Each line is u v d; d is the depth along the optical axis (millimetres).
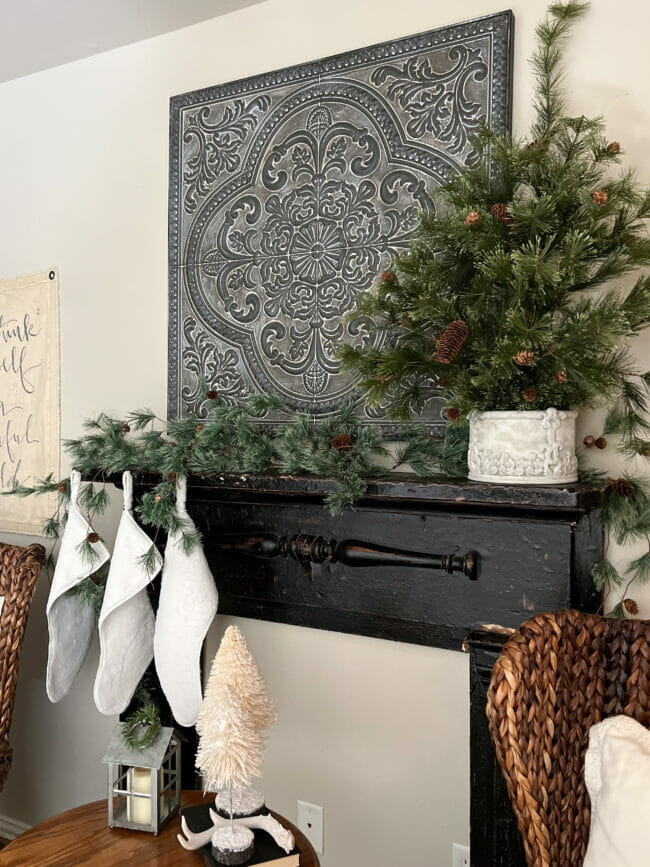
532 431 1243
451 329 1187
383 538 1479
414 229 1535
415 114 1532
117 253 1970
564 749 1145
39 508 2141
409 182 1540
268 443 1554
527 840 1018
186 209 1823
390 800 1608
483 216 1183
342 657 1661
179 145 1828
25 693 2201
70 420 2072
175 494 1670
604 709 1182
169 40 1875
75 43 1927
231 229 1762
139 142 1925
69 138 2049
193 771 1772
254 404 1553
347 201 1612
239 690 1193
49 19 1797
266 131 1711
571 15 1323
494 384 1221
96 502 1721
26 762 2197
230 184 1762
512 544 1345
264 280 1719
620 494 1317
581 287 1270
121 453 1622
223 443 1583
